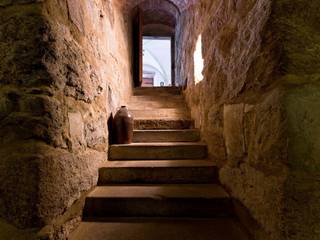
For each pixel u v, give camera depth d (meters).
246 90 1.21
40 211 1.01
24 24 1.08
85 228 1.38
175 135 2.51
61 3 1.26
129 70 3.71
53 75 1.14
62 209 1.19
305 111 0.84
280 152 0.86
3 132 1.06
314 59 0.86
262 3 1.00
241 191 1.31
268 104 0.95
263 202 1.00
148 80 11.79
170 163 1.97
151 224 1.42
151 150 2.16
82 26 1.57
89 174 1.62
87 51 1.66
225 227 1.37
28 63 1.08
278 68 0.88
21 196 1.01
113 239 1.25
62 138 1.22
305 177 0.82
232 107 1.44
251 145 1.14
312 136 0.83
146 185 1.80
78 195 1.41
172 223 1.43
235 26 1.38
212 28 1.94
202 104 2.37
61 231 1.19
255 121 1.09
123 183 1.84
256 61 1.07
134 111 3.14
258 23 1.04
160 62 11.52
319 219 0.81
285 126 0.84
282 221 0.83
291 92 0.85
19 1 1.10
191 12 3.09
